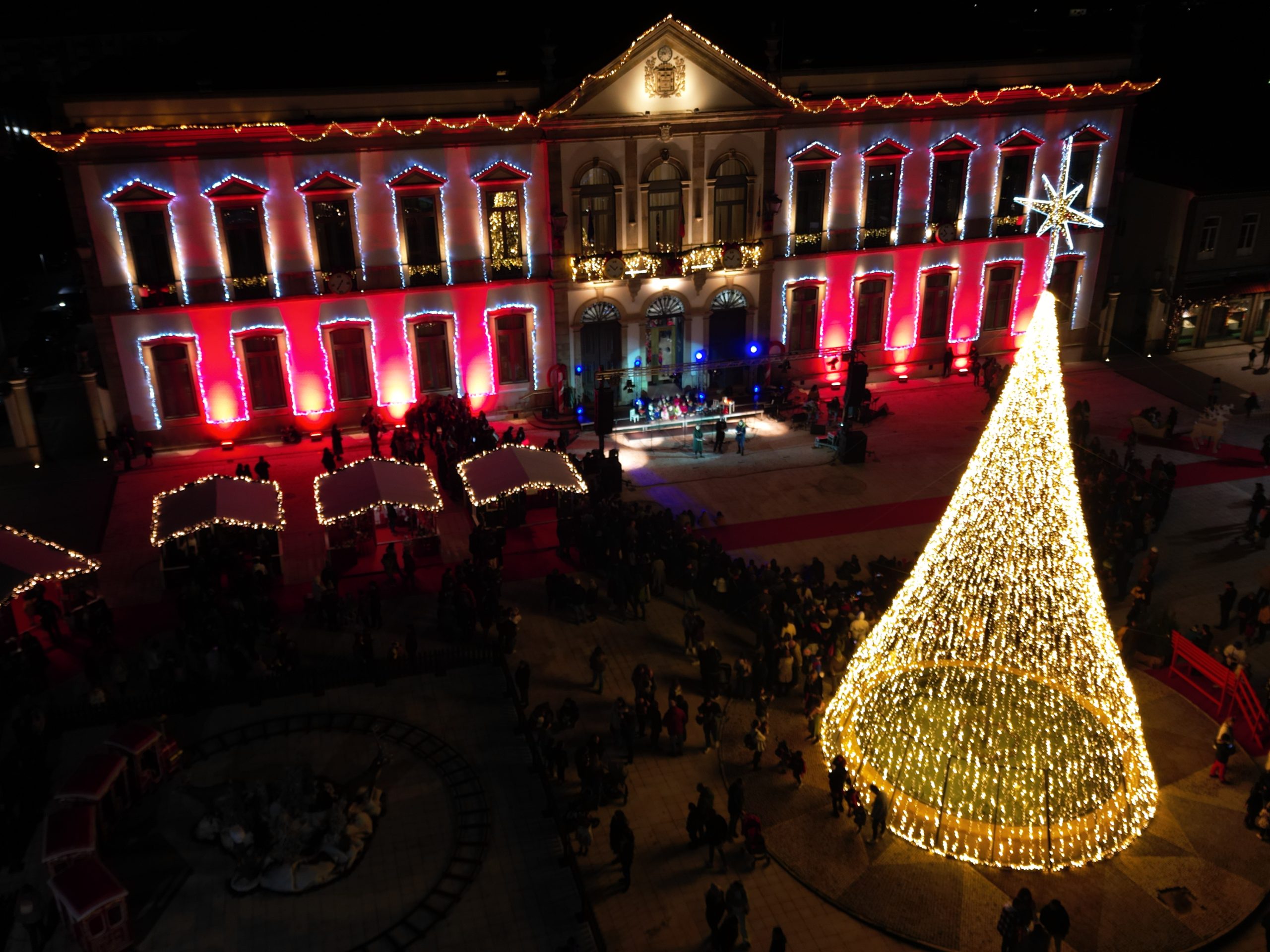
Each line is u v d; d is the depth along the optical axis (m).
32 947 18.95
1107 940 19.12
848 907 19.97
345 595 30.81
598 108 39.38
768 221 42.69
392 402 42.06
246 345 39.75
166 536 29.66
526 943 19.12
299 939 19.09
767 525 35.06
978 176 45.31
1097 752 23.59
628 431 42.66
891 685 25.72
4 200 63.06
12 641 27.72
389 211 39.44
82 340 52.69
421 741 24.39
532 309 42.16
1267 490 37.06
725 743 24.59
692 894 20.38
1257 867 20.77
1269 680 25.34
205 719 25.09
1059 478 20.73
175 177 36.81
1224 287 49.69
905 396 45.94
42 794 22.62
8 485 37.75
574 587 29.38
